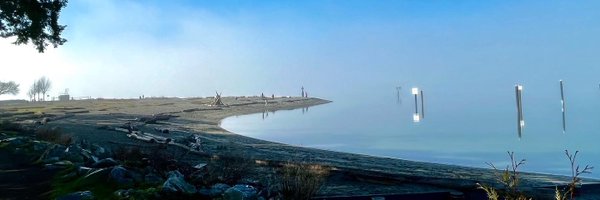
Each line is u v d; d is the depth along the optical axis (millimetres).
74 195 9625
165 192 9703
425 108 94188
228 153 21594
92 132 29750
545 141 34938
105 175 10930
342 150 30562
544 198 12492
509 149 30656
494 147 31891
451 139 37656
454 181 13945
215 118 64625
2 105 86562
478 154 28234
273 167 16891
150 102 101125
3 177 12750
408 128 49031
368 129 48844
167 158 13969
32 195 10648
